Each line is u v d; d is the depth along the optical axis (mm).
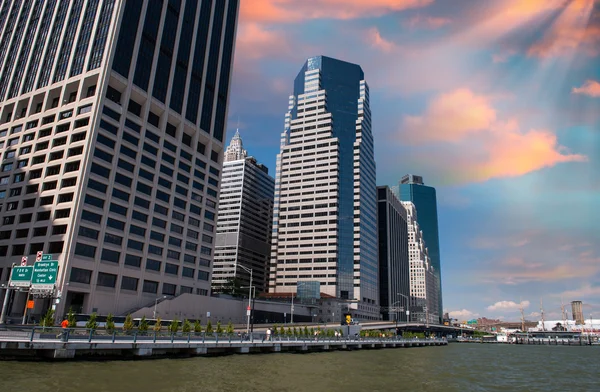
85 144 96500
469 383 43875
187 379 33531
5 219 101562
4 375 29078
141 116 111438
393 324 171250
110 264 97250
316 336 88562
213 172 136500
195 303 114062
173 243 117000
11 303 90375
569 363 80625
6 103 115812
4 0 136000
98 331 50562
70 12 115938
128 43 108812
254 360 52500
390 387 37938
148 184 110125
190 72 129750
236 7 158750
